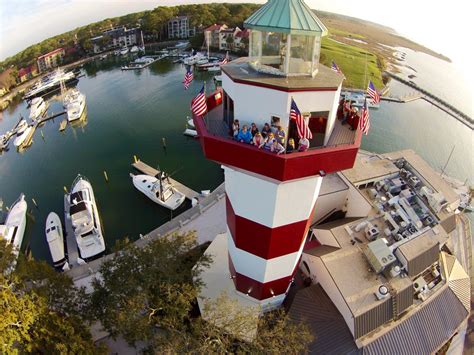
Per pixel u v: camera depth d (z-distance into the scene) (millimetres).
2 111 109500
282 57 18562
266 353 24797
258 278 27266
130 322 25906
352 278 31156
